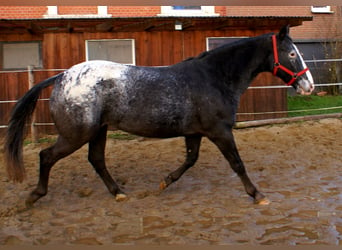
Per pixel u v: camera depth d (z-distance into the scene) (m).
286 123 7.77
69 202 3.91
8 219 3.45
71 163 5.45
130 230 3.18
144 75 3.58
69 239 3.04
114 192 3.96
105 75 3.50
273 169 4.99
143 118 3.55
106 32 7.89
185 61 3.83
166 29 7.87
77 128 3.45
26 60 8.32
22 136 3.54
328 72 12.09
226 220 3.34
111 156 5.83
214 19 7.23
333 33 12.55
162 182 4.09
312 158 5.46
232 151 3.70
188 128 3.69
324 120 7.90
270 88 8.20
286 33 3.79
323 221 3.28
